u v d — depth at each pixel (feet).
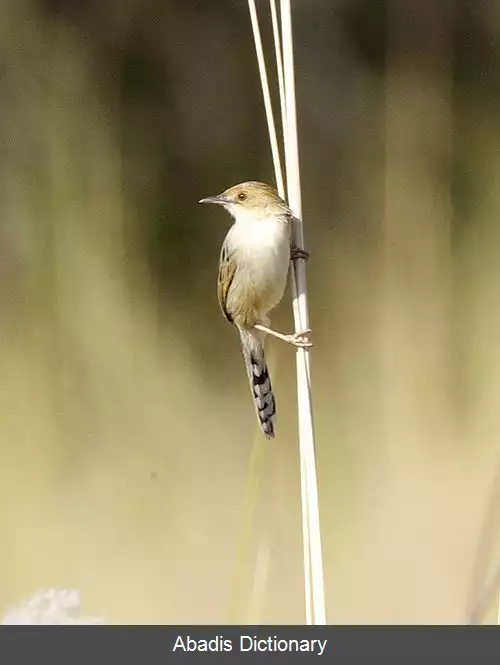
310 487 19.43
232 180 50.93
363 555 35.50
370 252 47.83
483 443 39.70
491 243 45.62
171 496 39.22
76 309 43.21
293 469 40.19
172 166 49.96
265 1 51.44
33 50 48.19
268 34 51.67
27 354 42.04
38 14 48.80
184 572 35.96
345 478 38.99
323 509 37.55
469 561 34.53
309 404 19.81
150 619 33.73
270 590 34.17
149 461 40.47
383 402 41.91
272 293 23.47
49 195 45.98
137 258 47.52
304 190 49.62
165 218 48.96
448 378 42.19
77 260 44.55
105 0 49.90
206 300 48.03
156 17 50.80
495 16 50.37
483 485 37.70
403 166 47.96
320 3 51.37
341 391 42.88
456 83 50.21
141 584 35.35
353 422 41.57
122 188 48.37
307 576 19.79
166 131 50.26
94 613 33.78
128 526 38.04
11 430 39.91
